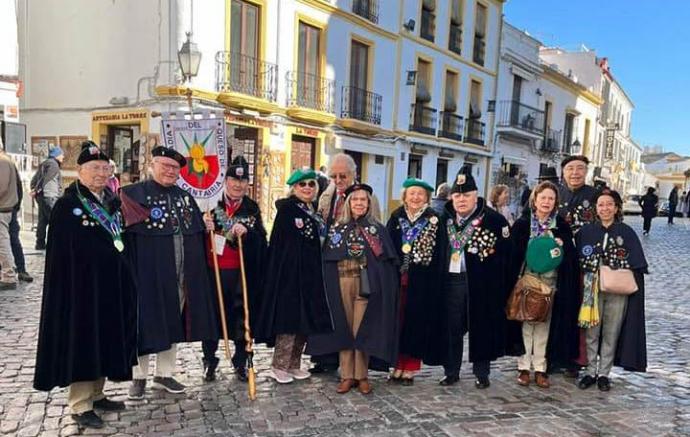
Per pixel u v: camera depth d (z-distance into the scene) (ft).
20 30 46.32
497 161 80.74
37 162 45.98
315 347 14.43
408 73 61.52
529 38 87.25
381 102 58.49
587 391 15.20
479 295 14.78
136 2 40.55
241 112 43.06
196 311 13.64
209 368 14.88
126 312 12.01
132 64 41.24
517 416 13.23
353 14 52.85
